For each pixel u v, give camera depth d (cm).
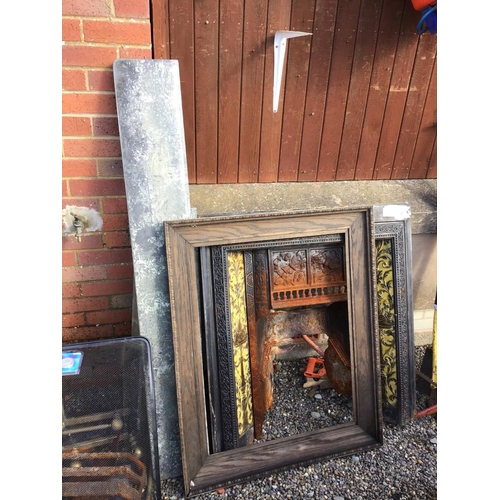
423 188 237
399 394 180
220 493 148
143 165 154
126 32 154
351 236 168
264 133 205
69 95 156
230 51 182
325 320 186
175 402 156
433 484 151
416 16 190
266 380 182
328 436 165
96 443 126
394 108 213
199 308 158
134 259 154
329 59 193
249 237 157
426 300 249
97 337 188
